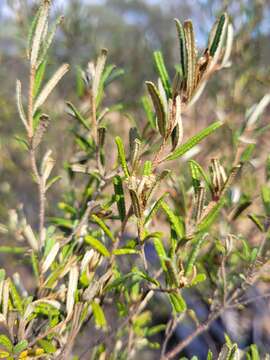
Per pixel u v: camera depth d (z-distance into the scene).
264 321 0.47
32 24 0.15
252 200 0.23
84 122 0.20
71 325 0.18
